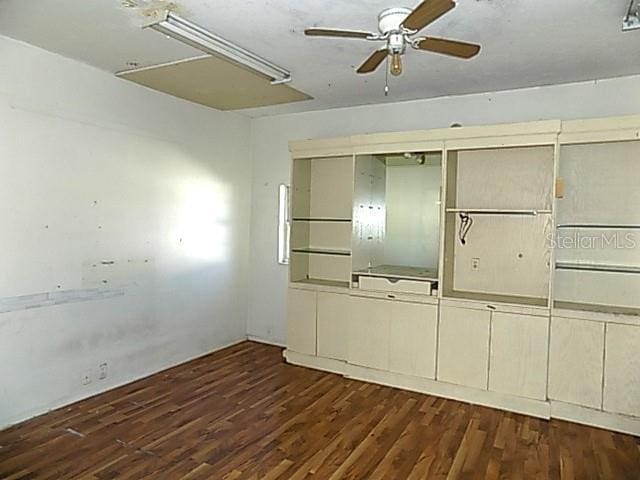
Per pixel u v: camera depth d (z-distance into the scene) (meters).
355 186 4.57
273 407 3.79
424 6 2.08
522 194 4.21
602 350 3.51
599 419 3.52
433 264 4.84
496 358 3.85
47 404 3.60
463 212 4.36
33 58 3.41
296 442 3.21
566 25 2.89
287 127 5.50
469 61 3.56
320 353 4.73
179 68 3.81
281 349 5.45
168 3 2.66
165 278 4.62
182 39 3.12
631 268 3.79
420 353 4.17
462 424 3.54
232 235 5.48
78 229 3.77
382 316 4.36
